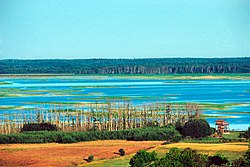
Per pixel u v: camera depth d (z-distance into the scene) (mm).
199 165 157125
